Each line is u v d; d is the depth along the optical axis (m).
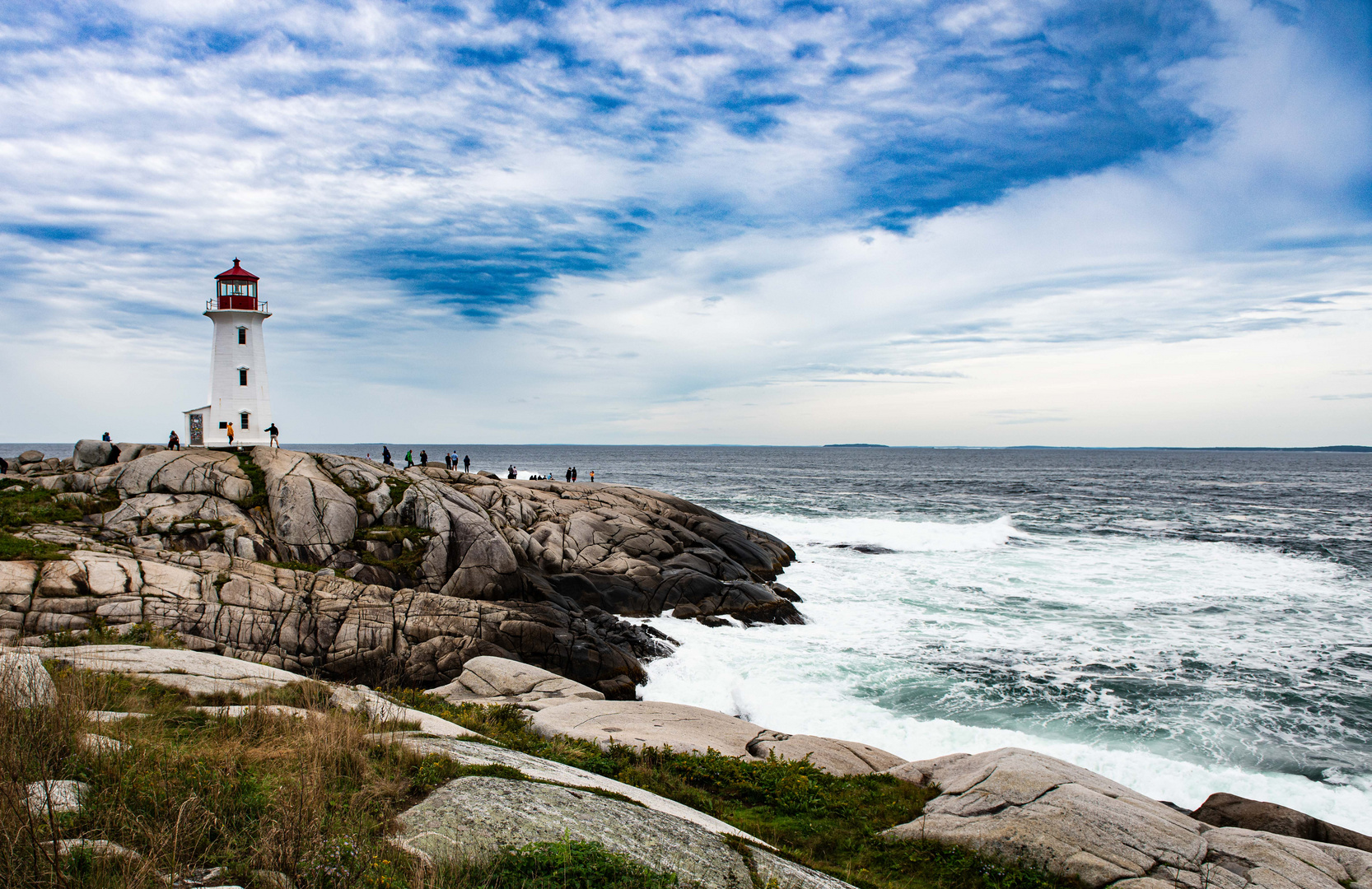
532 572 26.66
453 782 7.04
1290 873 7.63
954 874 7.89
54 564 16.52
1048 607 27.84
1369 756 15.62
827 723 17.45
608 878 5.52
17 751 5.87
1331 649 22.56
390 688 17.52
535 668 15.74
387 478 26.59
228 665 11.37
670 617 26.58
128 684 9.21
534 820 6.36
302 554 22.95
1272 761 15.41
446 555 24.36
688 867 6.14
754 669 21.05
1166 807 9.34
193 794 5.58
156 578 17.30
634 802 7.58
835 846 8.47
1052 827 8.26
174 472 24.39
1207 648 22.75
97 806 5.39
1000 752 10.41
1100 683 19.86
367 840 5.63
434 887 5.02
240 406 33.97
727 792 9.72
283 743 7.46
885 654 22.41
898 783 10.20
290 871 5.08
